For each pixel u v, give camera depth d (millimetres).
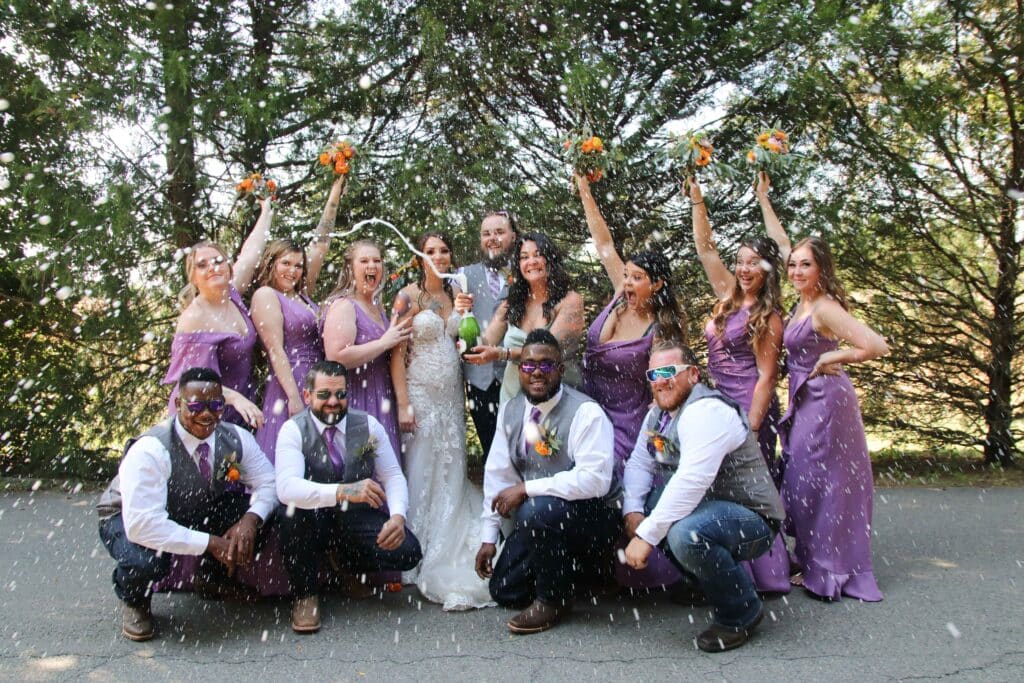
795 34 6414
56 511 5707
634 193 7117
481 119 7438
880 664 2834
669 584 3604
